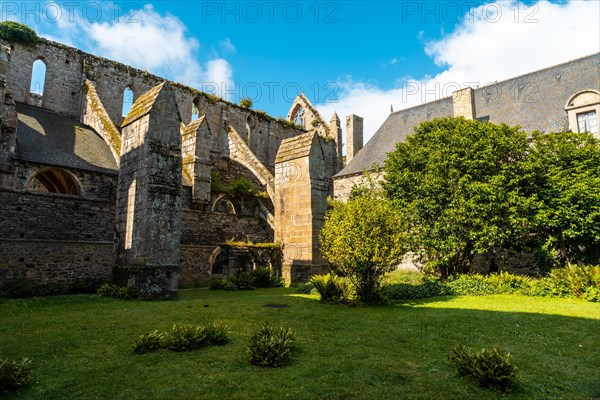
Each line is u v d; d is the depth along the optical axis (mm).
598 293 12648
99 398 4512
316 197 17109
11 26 22781
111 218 17469
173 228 12188
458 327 8312
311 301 11438
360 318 8992
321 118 41250
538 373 5648
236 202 24844
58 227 15805
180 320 8250
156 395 4586
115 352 6129
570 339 7535
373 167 27703
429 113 31297
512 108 26391
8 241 13430
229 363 5680
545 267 18141
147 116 12281
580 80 24234
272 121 36781
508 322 8922
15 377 4723
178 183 12508
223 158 29828
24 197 15039
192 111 31188
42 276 14070
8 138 16766
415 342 7051
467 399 4652
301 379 5133
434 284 14617
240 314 9102
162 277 11680
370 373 5395
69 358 5832
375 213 11109
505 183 17250
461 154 18391
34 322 7930
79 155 20031
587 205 15773
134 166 12656
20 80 22953
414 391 4832
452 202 17156
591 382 5320
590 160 16891
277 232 18453
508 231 16297
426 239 17734
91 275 15297
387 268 11406
